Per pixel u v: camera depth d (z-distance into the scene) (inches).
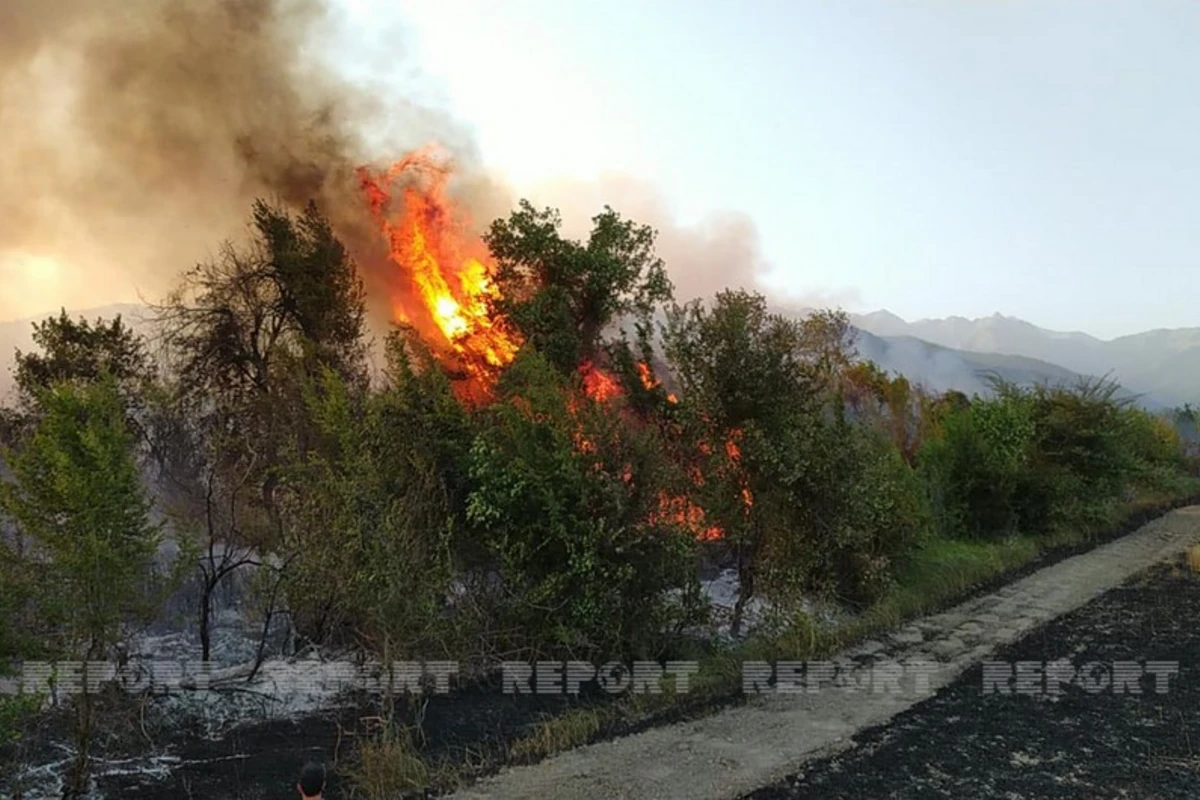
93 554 209.3
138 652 301.0
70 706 251.8
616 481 307.1
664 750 245.4
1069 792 214.5
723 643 355.6
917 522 490.6
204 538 332.2
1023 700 296.0
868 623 394.6
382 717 256.2
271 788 214.8
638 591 315.9
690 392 383.6
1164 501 1015.6
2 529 233.6
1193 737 256.8
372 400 317.7
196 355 577.3
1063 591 500.1
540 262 512.7
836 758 239.5
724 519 368.8
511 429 312.7
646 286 525.7
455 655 292.5
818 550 386.6
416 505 290.5
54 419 220.1
